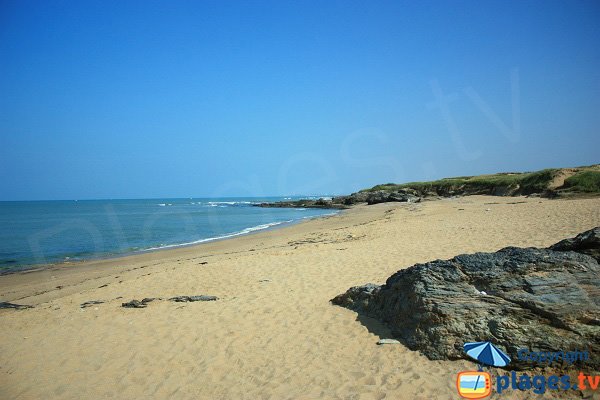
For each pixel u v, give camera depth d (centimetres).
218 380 524
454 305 523
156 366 574
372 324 631
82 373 568
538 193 3419
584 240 540
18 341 698
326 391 466
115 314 808
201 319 739
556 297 479
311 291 873
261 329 673
